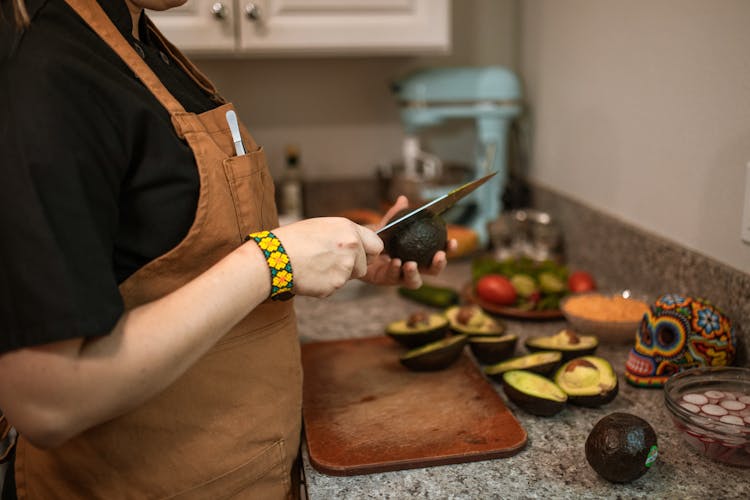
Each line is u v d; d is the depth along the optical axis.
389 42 1.54
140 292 0.67
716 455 0.79
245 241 0.71
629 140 1.30
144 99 0.64
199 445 0.73
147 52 0.75
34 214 0.53
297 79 1.89
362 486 0.77
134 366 0.57
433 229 0.92
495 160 1.75
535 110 1.79
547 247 1.64
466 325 1.15
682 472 0.78
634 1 1.23
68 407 0.55
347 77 1.90
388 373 1.05
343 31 1.52
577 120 1.53
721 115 1.00
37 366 0.54
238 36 1.49
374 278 0.98
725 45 0.98
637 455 0.73
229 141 0.74
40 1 0.61
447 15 1.54
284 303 0.80
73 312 0.53
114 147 0.60
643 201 1.26
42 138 0.54
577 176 1.55
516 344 1.12
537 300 1.32
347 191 1.98
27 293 0.53
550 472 0.79
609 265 1.39
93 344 0.56
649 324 0.99
